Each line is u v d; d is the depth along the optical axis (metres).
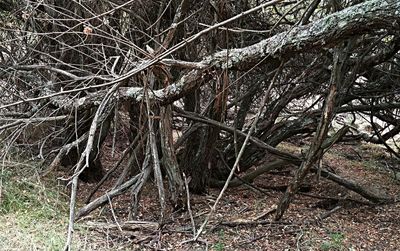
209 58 4.55
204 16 6.39
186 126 9.20
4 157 6.13
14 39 6.66
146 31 6.64
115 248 5.52
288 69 8.23
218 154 8.14
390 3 3.59
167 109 6.48
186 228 6.19
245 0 6.88
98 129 7.42
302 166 6.38
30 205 6.36
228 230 6.35
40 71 7.34
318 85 7.94
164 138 6.63
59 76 7.24
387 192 8.57
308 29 3.94
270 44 4.14
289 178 9.28
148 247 5.66
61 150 6.49
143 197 7.57
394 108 8.36
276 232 6.32
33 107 6.73
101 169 8.30
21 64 6.91
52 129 7.57
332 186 8.70
